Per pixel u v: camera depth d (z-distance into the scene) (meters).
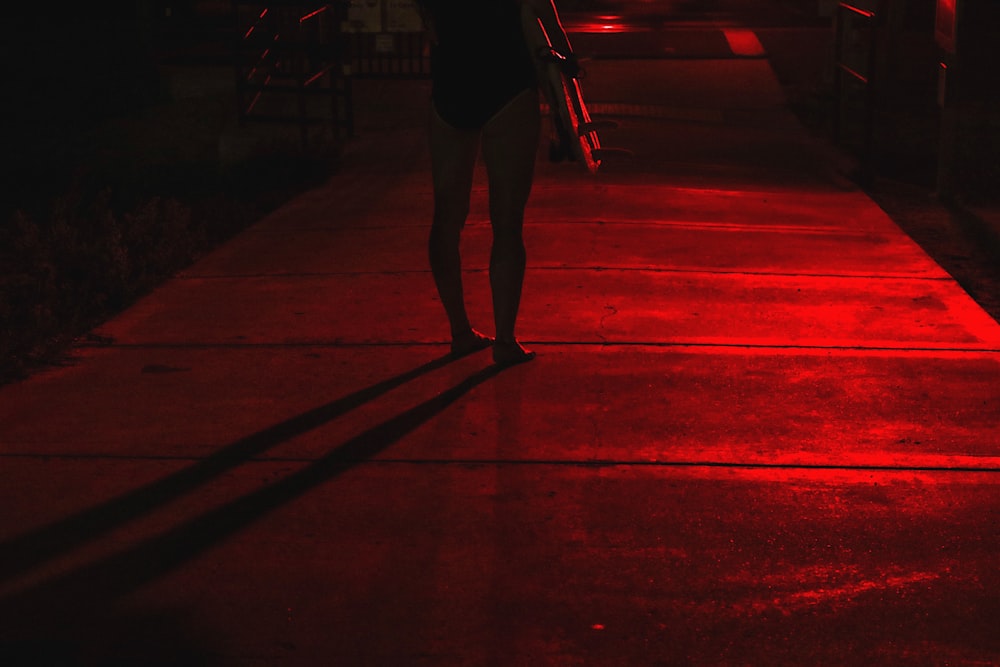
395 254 7.94
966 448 4.91
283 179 10.69
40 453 4.86
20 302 6.84
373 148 12.02
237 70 12.80
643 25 21.00
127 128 15.31
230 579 3.90
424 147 11.97
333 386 5.59
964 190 10.20
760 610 3.71
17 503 4.42
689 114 13.77
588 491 4.50
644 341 6.18
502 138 5.51
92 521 4.29
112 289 6.98
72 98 17.03
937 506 4.39
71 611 3.71
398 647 3.52
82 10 23.42
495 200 5.65
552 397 5.43
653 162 11.20
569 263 7.65
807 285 7.22
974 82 15.41
